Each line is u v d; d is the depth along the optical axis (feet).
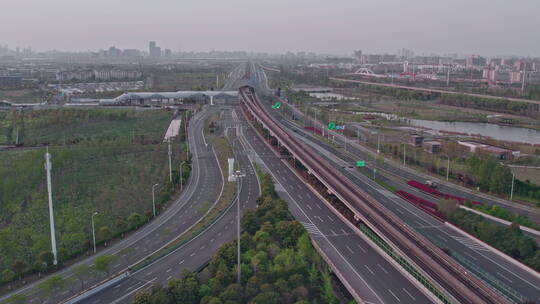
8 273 362.12
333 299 332.19
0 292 349.00
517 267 377.71
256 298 310.86
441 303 308.19
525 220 461.37
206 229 465.06
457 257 382.22
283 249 394.32
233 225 474.08
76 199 533.14
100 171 630.33
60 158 633.20
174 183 597.52
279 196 559.79
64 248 412.98
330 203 519.19
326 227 458.91
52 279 333.42
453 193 579.48
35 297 340.39
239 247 347.77
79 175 605.73
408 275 351.87
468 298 289.12
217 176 653.71
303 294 328.08
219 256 367.25
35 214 488.02
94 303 331.98
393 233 383.86
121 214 501.15
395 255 372.38
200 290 321.93
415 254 349.20
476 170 604.90
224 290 323.57
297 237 411.95
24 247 422.82
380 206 455.63
